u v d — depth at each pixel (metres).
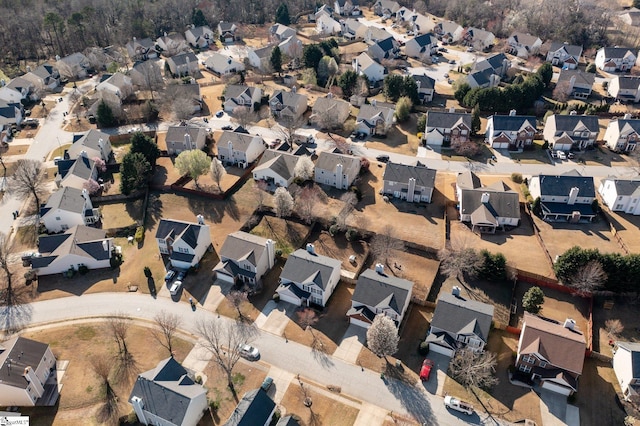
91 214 98.31
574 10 196.62
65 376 66.62
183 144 119.81
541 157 119.12
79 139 119.12
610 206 99.62
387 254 86.00
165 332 68.69
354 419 60.66
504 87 155.25
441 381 65.62
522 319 74.75
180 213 100.19
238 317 75.62
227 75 168.25
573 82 150.00
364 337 72.06
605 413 61.41
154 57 190.62
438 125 123.31
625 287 76.44
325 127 132.12
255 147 116.75
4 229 96.06
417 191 102.44
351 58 181.75
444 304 70.38
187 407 57.31
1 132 127.44
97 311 77.19
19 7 198.00
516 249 89.06
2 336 72.94
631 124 118.31
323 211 100.06
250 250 81.06
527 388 64.62
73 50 187.38
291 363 68.12
